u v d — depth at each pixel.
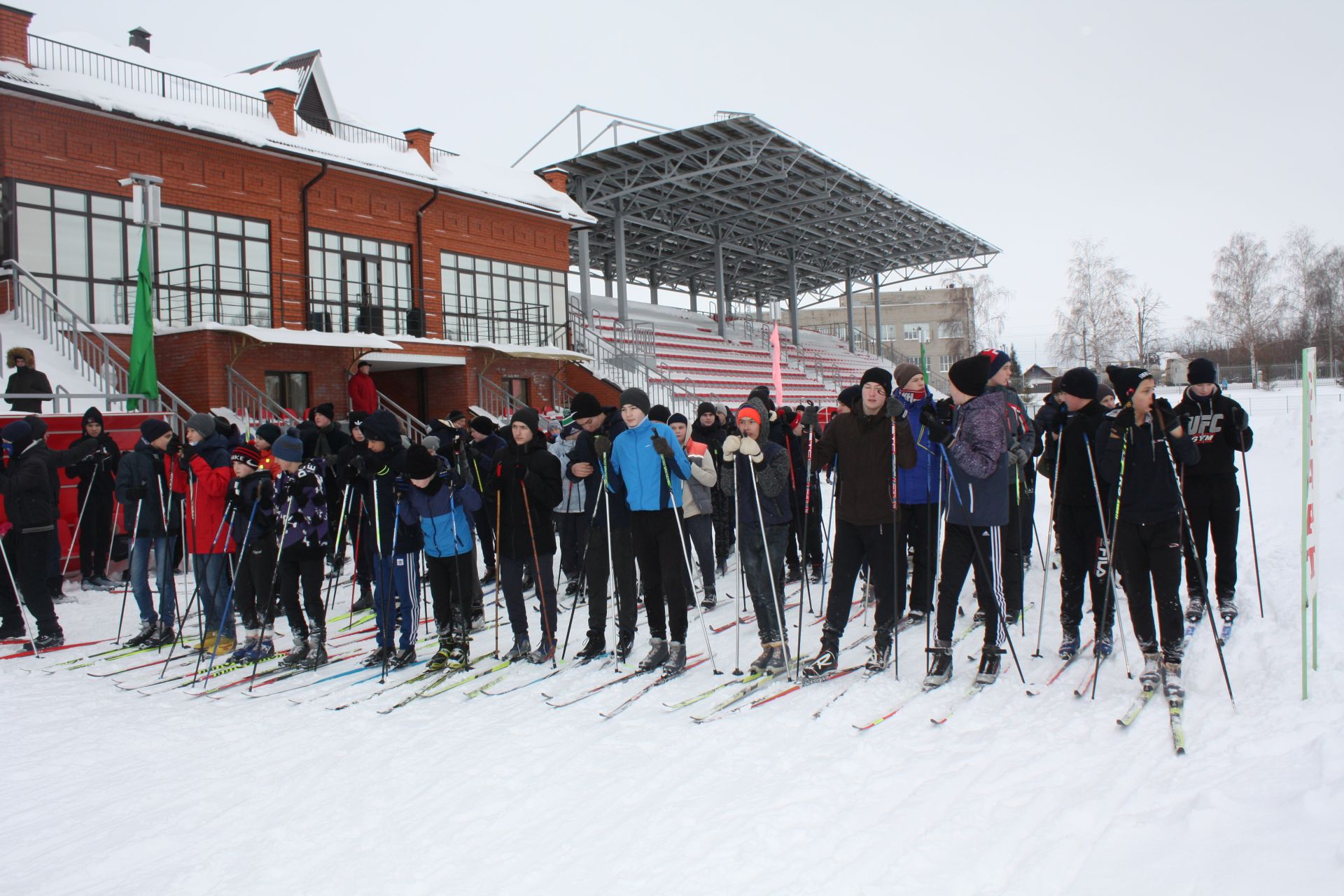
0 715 5.57
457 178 22.25
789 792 3.79
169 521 7.25
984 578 5.15
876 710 4.77
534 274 23.84
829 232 36.53
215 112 17.41
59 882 3.45
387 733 4.96
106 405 12.36
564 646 6.48
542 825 3.65
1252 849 2.77
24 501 7.07
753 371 32.50
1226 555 6.01
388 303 19.84
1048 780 3.68
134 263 15.30
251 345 15.15
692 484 7.54
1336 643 4.96
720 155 24.41
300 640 6.46
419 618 7.04
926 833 3.28
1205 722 4.19
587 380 23.91
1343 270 54.25
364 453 7.96
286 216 17.80
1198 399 6.07
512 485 6.21
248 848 3.64
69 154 14.54
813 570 8.72
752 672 5.57
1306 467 4.51
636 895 3.01
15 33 14.60
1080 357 54.81
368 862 3.43
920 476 5.31
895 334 75.62
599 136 25.06
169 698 5.87
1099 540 5.49
